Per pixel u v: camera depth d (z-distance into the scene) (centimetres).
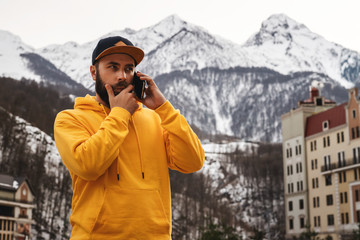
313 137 6594
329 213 6147
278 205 13150
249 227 12400
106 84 259
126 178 247
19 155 8631
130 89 258
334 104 6844
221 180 15525
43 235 7844
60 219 8538
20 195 6469
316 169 6481
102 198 242
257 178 14338
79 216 244
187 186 11938
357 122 5784
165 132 281
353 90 5869
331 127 6247
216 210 12300
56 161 9506
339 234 5875
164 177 262
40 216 8331
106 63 261
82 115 260
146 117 272
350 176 5838
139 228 241
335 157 6119
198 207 11644
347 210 5819
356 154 5772
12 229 6278
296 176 6894
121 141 242
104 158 234
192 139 270
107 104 271
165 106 268
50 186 8856
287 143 7175
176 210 11006
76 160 235
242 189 14425
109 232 239
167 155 278
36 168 8738
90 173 233
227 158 16525
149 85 269
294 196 6894
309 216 6575
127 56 262
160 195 255
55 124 257
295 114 7000
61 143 247
